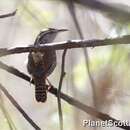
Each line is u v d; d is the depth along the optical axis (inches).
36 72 352.2
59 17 590.6
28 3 513.3
